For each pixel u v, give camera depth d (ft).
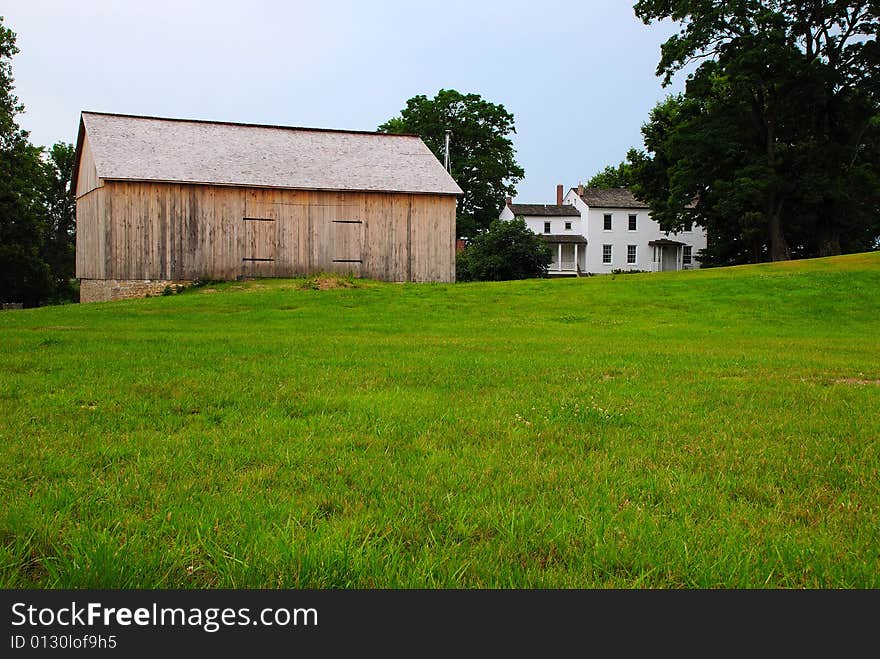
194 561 11.36
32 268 173.47
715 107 156.04
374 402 25.11
